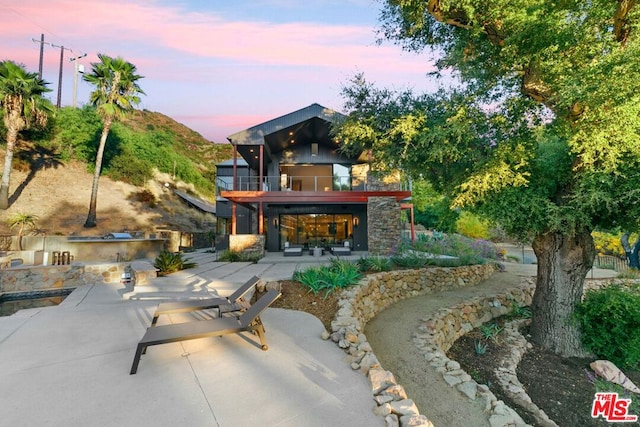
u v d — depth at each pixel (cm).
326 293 625
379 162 873
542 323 700
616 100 449
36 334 447
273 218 1848
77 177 2372
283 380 315
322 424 241
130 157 2750
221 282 841
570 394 522
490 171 587
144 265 1049
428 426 232
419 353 521
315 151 1889
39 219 1856
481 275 1166
